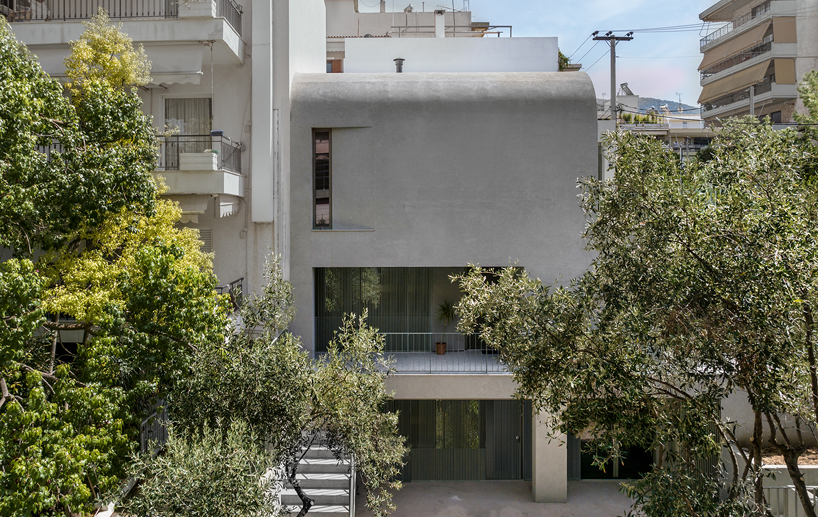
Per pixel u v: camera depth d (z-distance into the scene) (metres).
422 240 16.61
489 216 16.61
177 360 9.28
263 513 7.43
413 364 16.45
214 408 9.00
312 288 16.69
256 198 15.14
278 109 15.75
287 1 15.84
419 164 16.61
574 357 8.31
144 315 9.38
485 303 9.35
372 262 16.61
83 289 9.67
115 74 11.37
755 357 7.34
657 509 7.42
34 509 6.91
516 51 25.91
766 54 41.03
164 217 11.15
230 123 15.25
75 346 13.84
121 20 13.30
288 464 9.84
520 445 17.81
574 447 17.72
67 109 9.65
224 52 14.21
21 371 8.93
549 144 16.58
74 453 7.42
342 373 10.16
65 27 13.27
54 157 9.04
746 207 7.76
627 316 7.83
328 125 16.44
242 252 15.43
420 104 16.59
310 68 19.56
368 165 16.64
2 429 7.09
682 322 7.49
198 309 9.47
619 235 8.62
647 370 7.93
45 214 8.81
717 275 7.57
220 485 6.92
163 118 15.34
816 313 7.43
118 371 8.91
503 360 9.31
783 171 8.25
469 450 17.77
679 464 7.85
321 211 16.89
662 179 8.25
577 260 16.53
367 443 10.00
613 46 24.52
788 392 7.64
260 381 9.12
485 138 16.58
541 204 16.58
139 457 8.15
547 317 8.67
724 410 14.44
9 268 7.48
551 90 16.83
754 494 7.93
